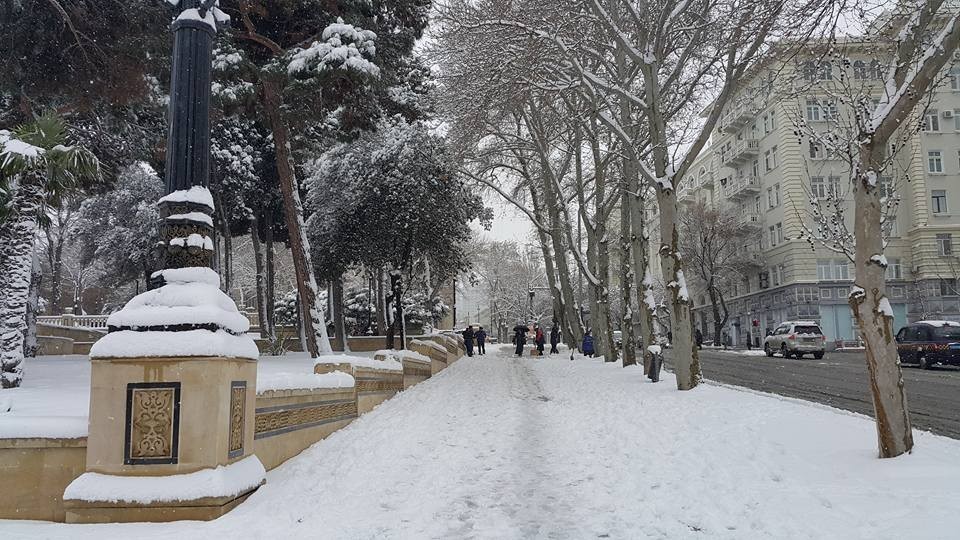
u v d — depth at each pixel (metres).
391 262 30.34
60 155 10.34
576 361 27.59
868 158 7.34
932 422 11.20
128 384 5.86
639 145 19.16
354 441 9.08
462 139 21.53
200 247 6.59
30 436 5.88
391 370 14.48
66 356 25.06
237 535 5.20
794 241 47.81
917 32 7.39
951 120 46.00
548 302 76.62
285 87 16.39
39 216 12.32
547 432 9.99
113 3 15.12
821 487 6.14
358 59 15.56
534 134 28.95
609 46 17.23
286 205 20.78
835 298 47.84
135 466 5.77
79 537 5.12
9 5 14.14
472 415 11.77
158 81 17.78
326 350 20.64
